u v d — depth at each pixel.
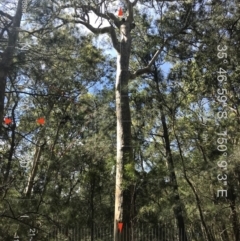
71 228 16.34
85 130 21.38
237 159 16.83
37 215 14.33
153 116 20.45
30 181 18.80
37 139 20.53
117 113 18.94
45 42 14.41
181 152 19.81
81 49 19.12
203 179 18.50
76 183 19.95
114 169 18.95
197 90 20.17
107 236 18.67
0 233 12.80
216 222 19.77
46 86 16.06
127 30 20.77
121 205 16.80
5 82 13.05
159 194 17.47
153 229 17.14
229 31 19.11
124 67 19.86
